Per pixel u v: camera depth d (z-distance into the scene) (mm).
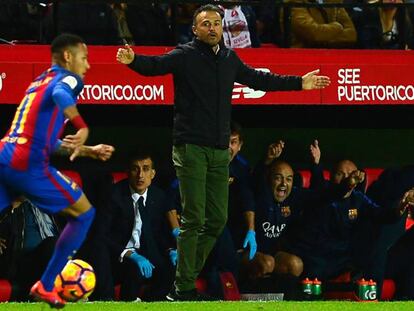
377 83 37094
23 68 35031
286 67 36625
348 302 30141
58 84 23047
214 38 29297
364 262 36750
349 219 36719
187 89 29281
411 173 38094
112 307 27578
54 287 23828
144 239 34531
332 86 36875
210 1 37094
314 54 37719
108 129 41000
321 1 40500
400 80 37188
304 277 36281
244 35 38250
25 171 23078
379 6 38406
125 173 38562
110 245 33875
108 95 35500
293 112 42031
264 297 35188
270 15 40031
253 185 36906
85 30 37656
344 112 42344
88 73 35438
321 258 36406
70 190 23359
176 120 29469
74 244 23484
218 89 29406
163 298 34125
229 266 35031
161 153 41281
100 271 33250
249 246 35531
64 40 23750
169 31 38312
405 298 37031
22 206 33781
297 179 37844
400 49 39188
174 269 34250
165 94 35750
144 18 38188
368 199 37281
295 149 42125
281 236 36719
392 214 36688
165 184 38250
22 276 33688
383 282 36969
